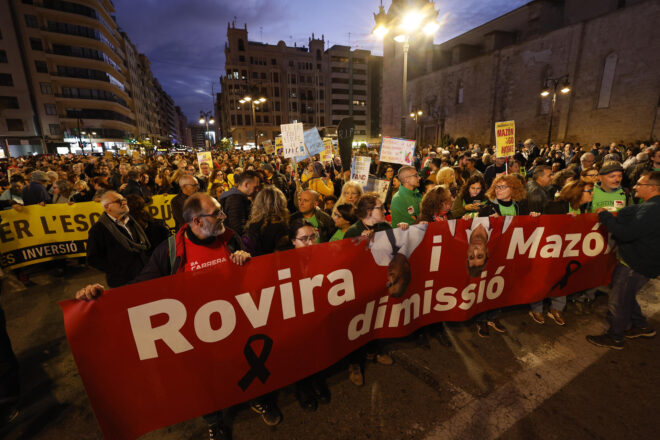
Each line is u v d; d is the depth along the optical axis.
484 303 2.95
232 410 2.35
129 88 73.00
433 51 48.12
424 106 46.38
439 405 2.32
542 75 30.16
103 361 1.68
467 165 6.28
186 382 1.89
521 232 2.92
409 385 2.52
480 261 2.79
